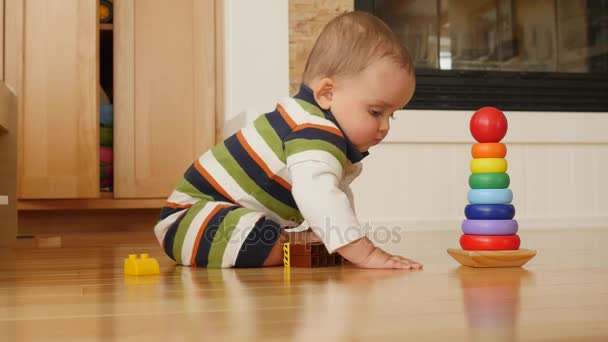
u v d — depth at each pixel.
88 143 2.29
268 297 0.74
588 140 2.65
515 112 2.61
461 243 1.11
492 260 1.05
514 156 2.62
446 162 2.53
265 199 1.17
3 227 1.93
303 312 0.63
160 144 2.40
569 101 2.72
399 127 2.48
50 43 2.28
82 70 2.29
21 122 2.27
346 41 1.11
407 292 0.77
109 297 0.77
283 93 2.43
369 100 1.10
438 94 2.62
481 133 1.09
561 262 1.16
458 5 2.71
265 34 2.42
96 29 2.30
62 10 2.29
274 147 1.15
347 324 0.56
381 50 1.10
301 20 2.45
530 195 2.63
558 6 2.78
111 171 2.40
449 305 0.67
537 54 2.77
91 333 0.54
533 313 0.61
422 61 2.67
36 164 2.27
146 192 2.39
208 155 1.21
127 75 2.39
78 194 2.29
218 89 2.46
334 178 1.06
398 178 2.49
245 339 0.50
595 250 1.47
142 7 2.41
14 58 2.27
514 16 2.75
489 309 0.64
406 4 2.65
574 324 0.55
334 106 1.12
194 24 2.44
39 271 1.13
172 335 0.52
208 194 1.19
